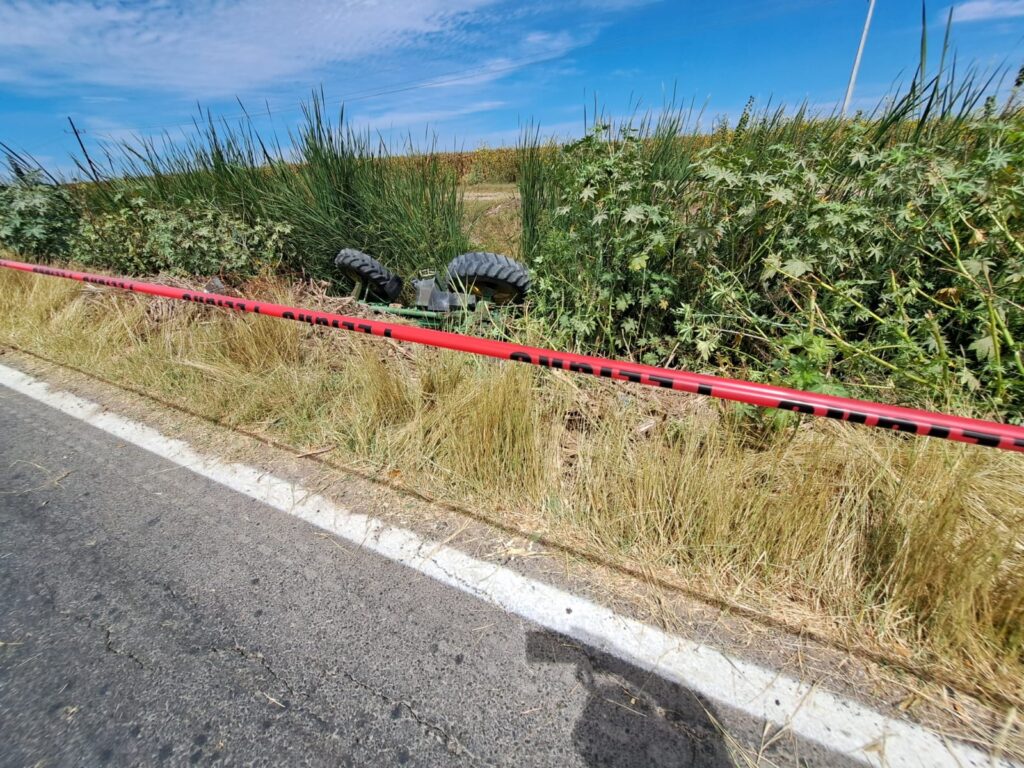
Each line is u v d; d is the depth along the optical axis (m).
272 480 2.04
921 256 2.43
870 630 1.34
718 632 1.35
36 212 5.36
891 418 1.06
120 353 3.16
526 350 1.48
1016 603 1.21
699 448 1.83
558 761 1.08
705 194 2.52
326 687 1.24
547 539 1.69
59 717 1.17
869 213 2.21
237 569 1.60
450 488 1.94
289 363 2.84
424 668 1.28
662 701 1.19
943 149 2.56
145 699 1.21
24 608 1.47
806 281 2.27
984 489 1.50
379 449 2.17
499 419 1.96
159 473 2.12
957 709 1.15
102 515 1.87
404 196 4.30
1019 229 2.11
